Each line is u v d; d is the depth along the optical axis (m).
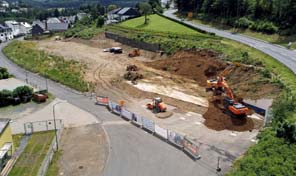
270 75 46.72
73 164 30.47
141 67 64.06
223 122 38.44
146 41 76.81
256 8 81.44
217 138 34.94
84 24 128.62
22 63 71.44
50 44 96.25
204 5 100.00
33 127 38.72
